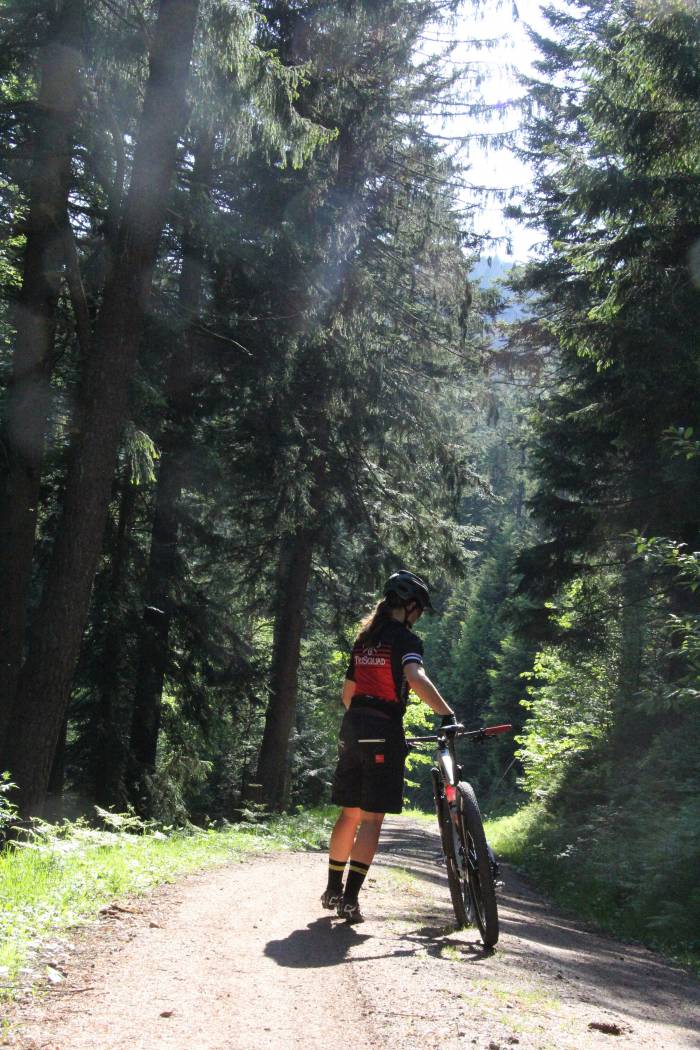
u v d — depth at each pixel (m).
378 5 15.14
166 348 14.02
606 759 18.09
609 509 16.05
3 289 12.24
